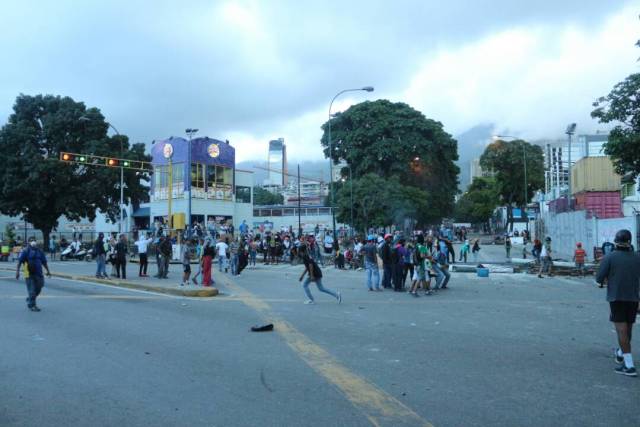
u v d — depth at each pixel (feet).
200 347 27.61
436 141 199.41
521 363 24.03
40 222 148.97
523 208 238.48
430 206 205.57
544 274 73.97
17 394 19.80
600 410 17.80
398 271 54.75
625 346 22.24
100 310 40.86
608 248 77.92
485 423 16.63
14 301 46.09
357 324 34.53
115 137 150.41
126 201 154.40
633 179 67.00
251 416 17.30
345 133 200.64
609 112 62.64
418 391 19.94
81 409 18.10
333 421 16.85
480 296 50.19
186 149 166.09
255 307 42.52
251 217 190.70
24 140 139.23
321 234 162.81
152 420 16.99
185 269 60.18
